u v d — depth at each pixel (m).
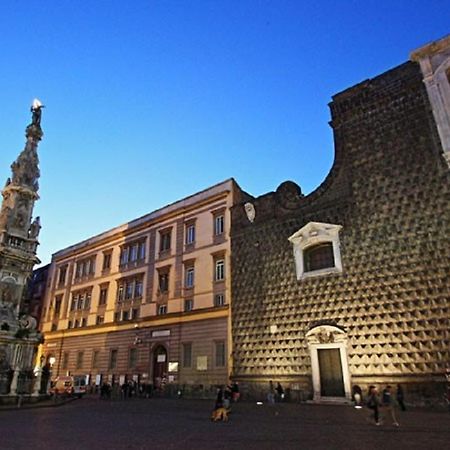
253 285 32.44
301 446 11.11
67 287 52.34
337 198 29.41
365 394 23.73
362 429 14.40
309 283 28.89
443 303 22.55
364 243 26.89
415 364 22.58
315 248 29.91
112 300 45.03
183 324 36.12
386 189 27.02
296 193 32.28
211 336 33.56
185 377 34.19
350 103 30.98
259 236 33.56
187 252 39.06
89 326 45.62
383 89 29.45
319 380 26.05
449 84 26.06
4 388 27.19
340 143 30.67
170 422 17.19
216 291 34.97
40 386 29.83
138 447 11.16
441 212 24.14
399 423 15.80
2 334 29.31
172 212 42.25
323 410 21.23
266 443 11.66
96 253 50.22
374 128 29.05
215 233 37.44
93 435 13.52
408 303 23.83
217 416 17.73
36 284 59.78
